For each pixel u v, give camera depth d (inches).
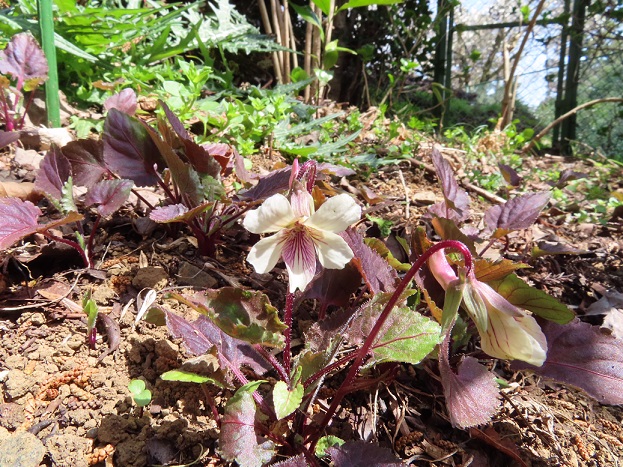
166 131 5.8
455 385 3.7
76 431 3.9
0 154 7.4
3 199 4.8
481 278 4.7
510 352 3.5
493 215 6.6
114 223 6.3
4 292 5.0
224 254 6.2
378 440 4.4
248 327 3.4
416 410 4.7
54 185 5.4
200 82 9.3
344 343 5.0
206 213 5.8
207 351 3.9
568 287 7.1
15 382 4.1
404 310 4.0
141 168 5.8
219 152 7.0
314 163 4.0
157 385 4.3
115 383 4.3
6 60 7.6
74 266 5.6
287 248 3.7
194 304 3.5
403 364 5.1
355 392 4.7
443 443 4.5
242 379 4.0
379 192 9.2
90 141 5.7
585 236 9.1
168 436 3.9
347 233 4.8
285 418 3.8
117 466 3.7
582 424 5.0
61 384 4.2
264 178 5.9
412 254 5.2
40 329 4.7
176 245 6.1
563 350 4.5
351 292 5.0
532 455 4.5
